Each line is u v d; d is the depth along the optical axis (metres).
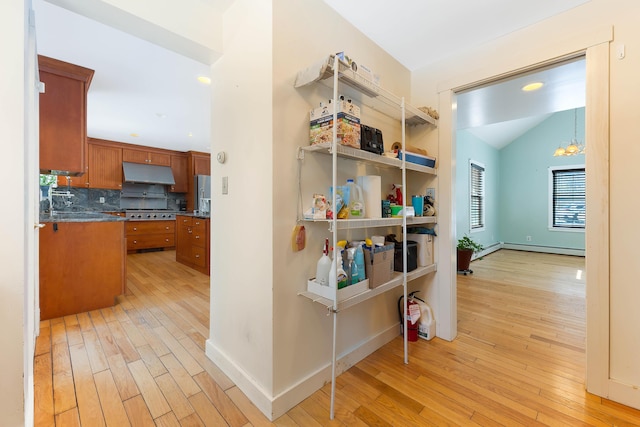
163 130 4.97
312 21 1.60
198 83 3.10
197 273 4.32
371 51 2.00
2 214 1.01
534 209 6.90
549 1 1.61
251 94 1.55
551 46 1.73
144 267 4.70
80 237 2.75
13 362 1.04
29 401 1.34
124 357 1.95
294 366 1.52
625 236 1.49
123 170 5.89
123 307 2.91
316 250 1.64
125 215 6.05
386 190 2.19
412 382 1.69
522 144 7.05
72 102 2.69
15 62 1.02
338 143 1.42
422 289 2.37
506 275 4.46
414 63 2.32
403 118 1.83
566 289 3.69
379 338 2.11
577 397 1.55
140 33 1.58
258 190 1.50
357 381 1.70
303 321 1.57
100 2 1.33
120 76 2.93
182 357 1.96
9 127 1.01
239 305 1.67
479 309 2.94
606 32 1.53
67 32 2.17
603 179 1.54
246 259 1.60
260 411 1.46
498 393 1.59
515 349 2.08
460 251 4.54
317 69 1.38
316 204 1.48
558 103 2.93
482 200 6.46
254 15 1.52
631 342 1.48
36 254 2.12
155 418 1.40
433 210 2.27
